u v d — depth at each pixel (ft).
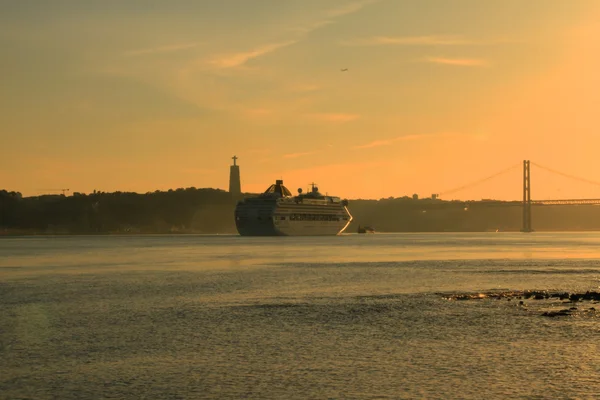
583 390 116.98
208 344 151.74
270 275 325.83
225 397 114.01
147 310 201.98
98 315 192.75
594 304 211.61
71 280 299.58
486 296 231.91
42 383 121.39
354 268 373.40
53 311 200.64
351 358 138.31
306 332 165.37
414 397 113.70
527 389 117.50
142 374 126.93
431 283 283.59
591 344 150.41
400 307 206.90
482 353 142.20
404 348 147.13
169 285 275.18
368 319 184.24
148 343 152.87
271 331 166.91
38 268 377.30
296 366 132.26
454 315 190.29
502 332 164.25
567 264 409.69
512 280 297.94
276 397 113.91
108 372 128.26
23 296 237.86
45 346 150.10
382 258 474.90
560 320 180.55
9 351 145.07
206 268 374.84
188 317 188.44
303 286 270.46
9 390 117.50
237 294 242.17
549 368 130.31
